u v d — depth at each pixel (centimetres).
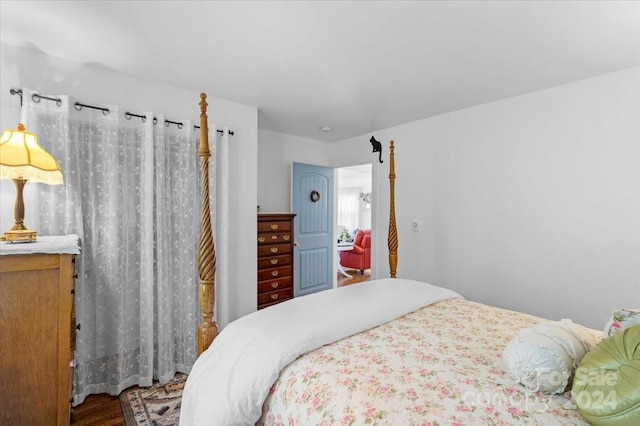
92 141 211
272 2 150
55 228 194
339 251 654
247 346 127
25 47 191
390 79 235
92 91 214
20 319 138
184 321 245
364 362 115
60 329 145
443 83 242
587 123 230
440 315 171
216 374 125
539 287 252
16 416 137
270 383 113
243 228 294
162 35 178
